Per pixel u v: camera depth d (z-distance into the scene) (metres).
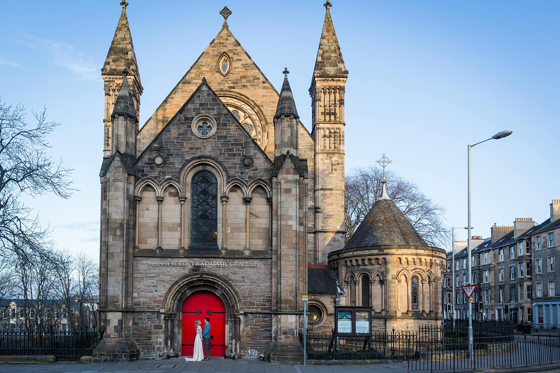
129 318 31.84
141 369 28.00
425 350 36.66
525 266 93.19
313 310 39.16
